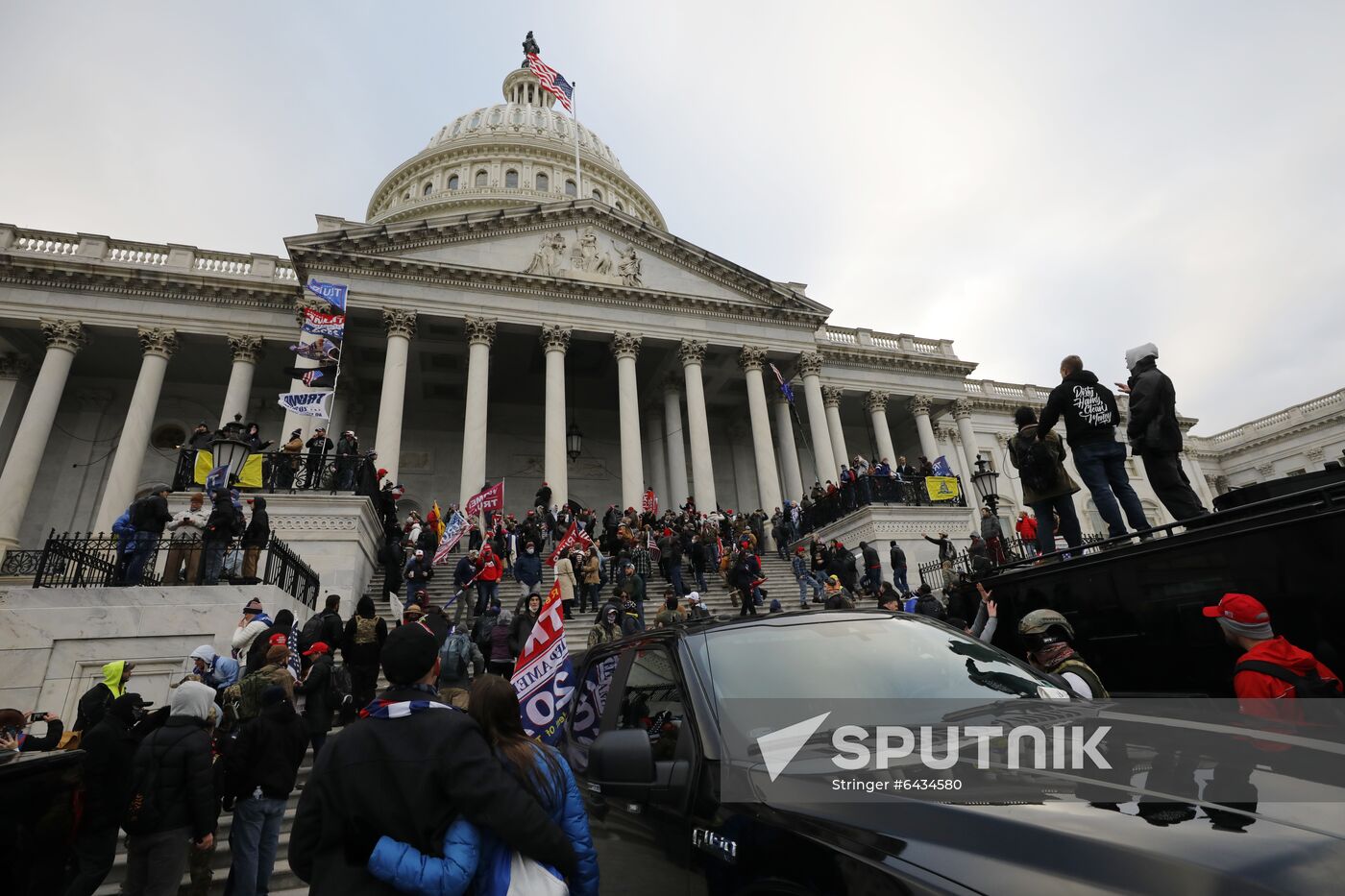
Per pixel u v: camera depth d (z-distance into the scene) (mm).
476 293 31391
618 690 4559
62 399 32938
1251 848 1748
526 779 3025
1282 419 54000
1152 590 5379
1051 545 7883
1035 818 2092
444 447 38562
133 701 5945
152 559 14008
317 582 17375
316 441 20906
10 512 25891
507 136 58938
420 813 2648
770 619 4188
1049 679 3668
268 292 31812
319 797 2760
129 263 30500
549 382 31109
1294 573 4363
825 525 29188
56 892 4746
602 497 40031
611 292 33000
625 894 3641
